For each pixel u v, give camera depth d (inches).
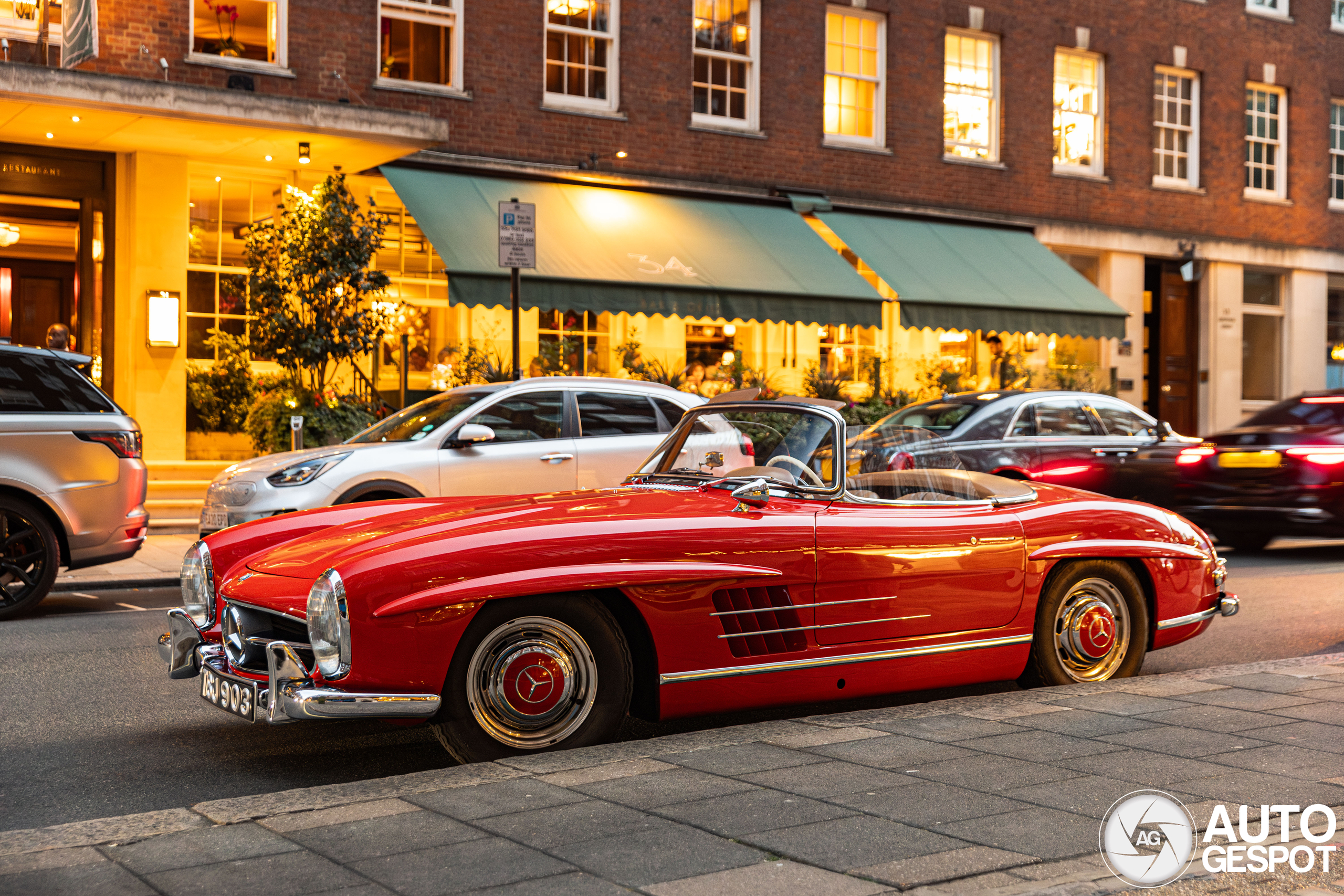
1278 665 239.1
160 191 571.5
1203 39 911.0
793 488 207.0
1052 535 222.5
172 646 201.6
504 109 653.3
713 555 188.7
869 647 202.8
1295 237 963.3
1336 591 391.5
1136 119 881.5
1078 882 121.7
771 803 147.6
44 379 345.7
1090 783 156.3
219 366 589.6
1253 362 964.0
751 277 645.9
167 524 520.7
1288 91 964.0
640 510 192.2
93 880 124.5
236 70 583.2
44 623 327.9
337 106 530.6
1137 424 509.7
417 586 168.6
